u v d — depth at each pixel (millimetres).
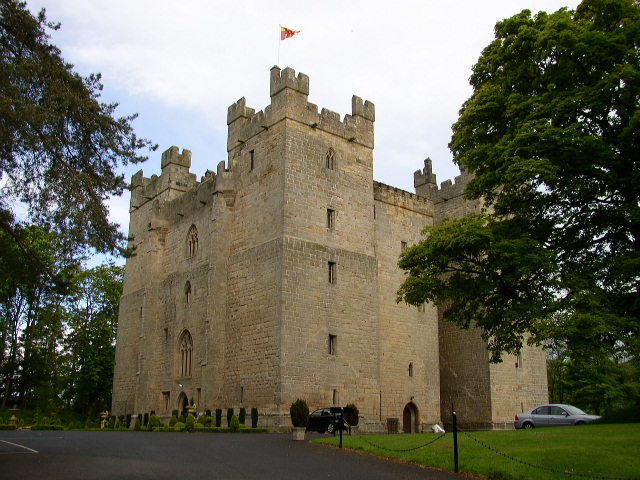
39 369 63125
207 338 45344
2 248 24375
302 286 42719
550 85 27656
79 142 24484
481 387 49875
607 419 30766
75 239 24453
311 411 40969
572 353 23297
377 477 17562
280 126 45156
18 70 22453
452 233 27828
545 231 27594
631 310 25359
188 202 53938
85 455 21047
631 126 24703
